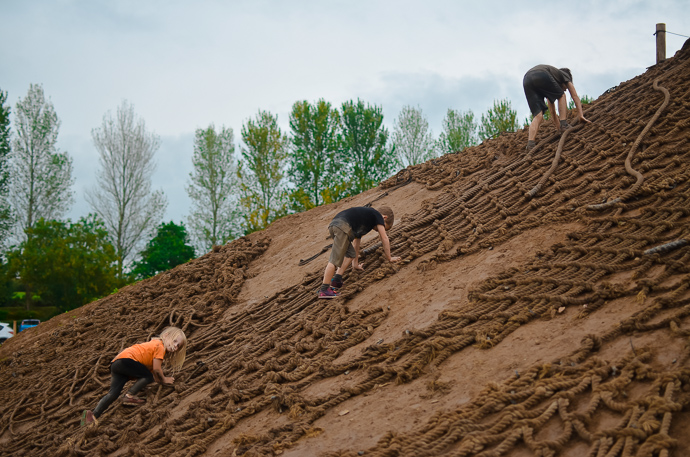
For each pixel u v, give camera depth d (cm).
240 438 420
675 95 750
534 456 285
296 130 3000
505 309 454
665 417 268
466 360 408
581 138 761
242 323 745
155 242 4469
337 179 3014
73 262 2830
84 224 3238
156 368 604
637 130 699
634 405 283
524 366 368
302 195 2556
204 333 779
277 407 454
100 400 638
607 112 826
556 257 507
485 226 649
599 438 273
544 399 326
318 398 437
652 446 254
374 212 644
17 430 721
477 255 598
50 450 611
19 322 2966
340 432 379
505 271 515
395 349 463
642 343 337
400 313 540
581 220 556
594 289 417
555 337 387
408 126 3134
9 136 3409
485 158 893
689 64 839
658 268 414
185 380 628
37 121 3425
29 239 3081
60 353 934
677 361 306
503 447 297
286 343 583
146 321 881
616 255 462
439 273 594
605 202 570
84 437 574
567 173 692
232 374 589
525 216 636
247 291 902
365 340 519
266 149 2817
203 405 517
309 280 777
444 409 357
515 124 2592
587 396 314
